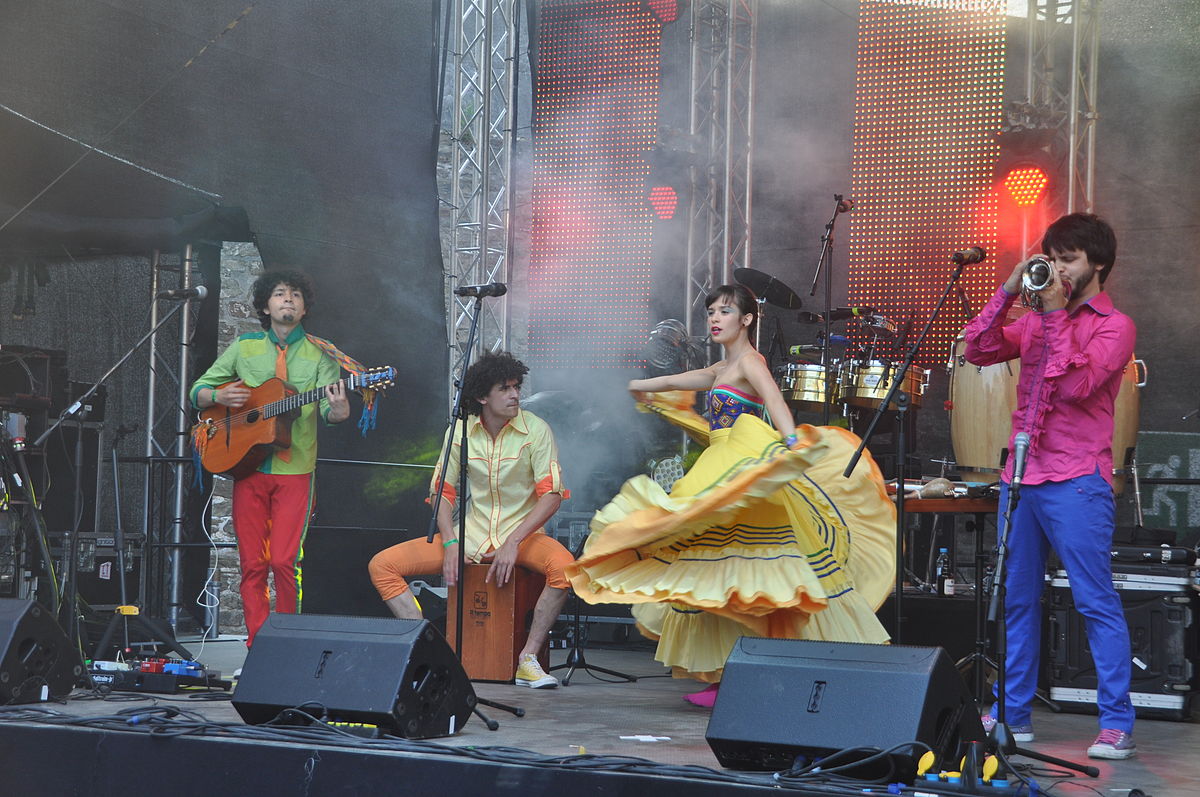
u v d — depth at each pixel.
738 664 3.50
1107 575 4.14
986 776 3.11
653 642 8.13
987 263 9.51
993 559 5.25
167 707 3.98
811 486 5.07
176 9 8.09
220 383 6.08
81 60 7.66
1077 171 8.98
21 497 6.39
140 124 7.90
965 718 3.41
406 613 5.80
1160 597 5.21
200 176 8.20
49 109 7.52
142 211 8.10
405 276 9.29
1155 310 9.33
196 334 9.20
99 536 7.27
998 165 8.87
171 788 3.65
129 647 6.36
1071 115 8.82
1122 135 9.44
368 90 9.11
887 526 5.11
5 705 4.34
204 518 9.18
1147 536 5.70
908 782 3.19
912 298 9.76
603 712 4.81
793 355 7.99
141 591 7.38
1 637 4.39
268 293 6.11
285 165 8.62
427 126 9.52
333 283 8.83
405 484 9.06
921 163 9.76
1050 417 4.22
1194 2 9.26
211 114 8.27
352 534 8.27
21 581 6.37
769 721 3.35
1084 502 4.12
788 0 10.16
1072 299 4.24
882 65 9.87
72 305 8.70
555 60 10.66
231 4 8.36
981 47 9.59
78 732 3.76
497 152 11.12
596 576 4.83
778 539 4.68
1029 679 4.34
